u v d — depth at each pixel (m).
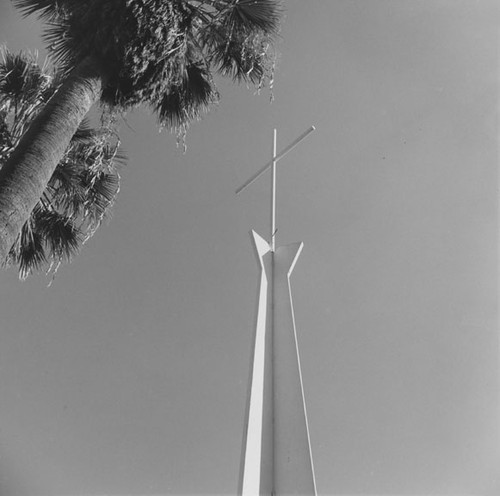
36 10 7.36
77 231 8.77
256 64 8.16
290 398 7.78
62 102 5.92
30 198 5.09
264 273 8.93
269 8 7.68
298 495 7.02
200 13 7.51
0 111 8.32
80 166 8.55
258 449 7.25
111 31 6.35
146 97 6.92
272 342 8.42
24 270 8.61
